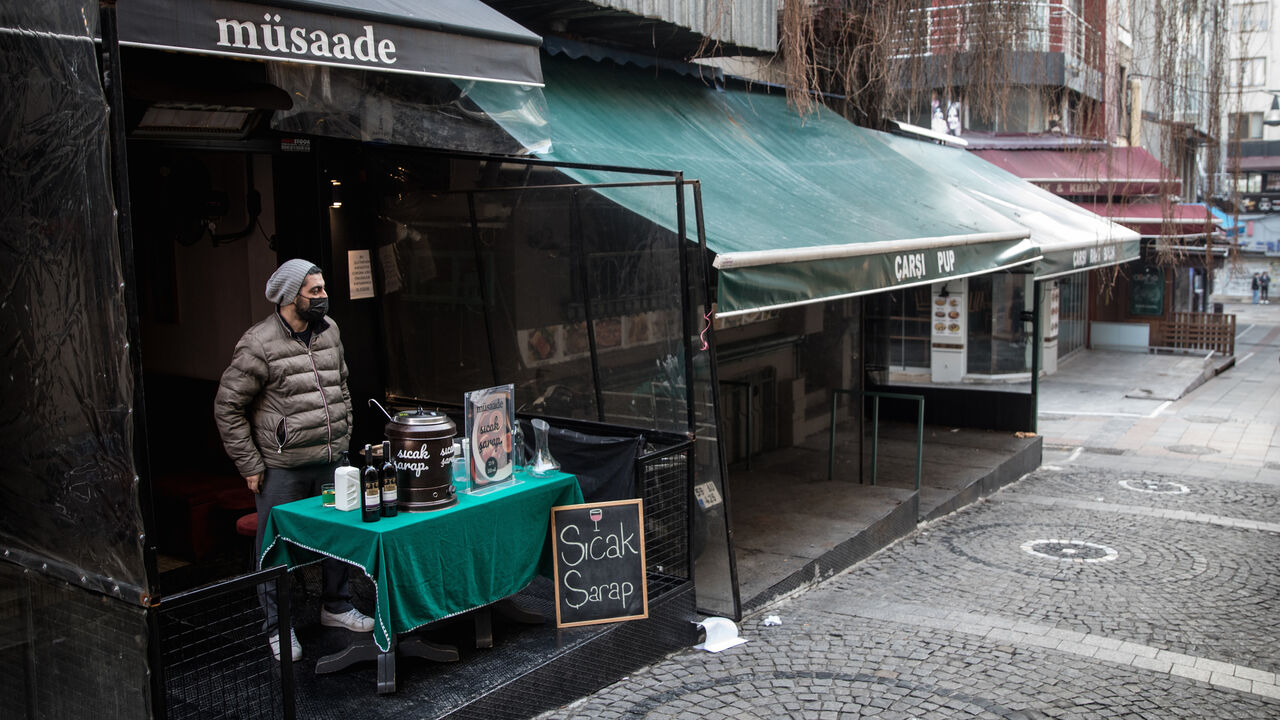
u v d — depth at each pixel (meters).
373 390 6.80
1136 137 20.53
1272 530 8.34
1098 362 22.69
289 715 3.77
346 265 6.53
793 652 5.46
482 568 4.57
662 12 7.28
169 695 4.14
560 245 5.92
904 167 9.95
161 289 7.00
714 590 5.83
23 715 3.87
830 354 9.11
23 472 3.68
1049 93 15.41
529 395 6.22
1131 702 4.89
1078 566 7.23
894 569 7.14
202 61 5.27
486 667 4.59
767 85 9.85
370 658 4.55
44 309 3.46
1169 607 6.32
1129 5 13.94
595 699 4.85
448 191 6.34
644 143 6.89
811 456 9.46
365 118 6.08
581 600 5.04
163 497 6.22
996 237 8.25
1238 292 48.00
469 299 6.38
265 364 4.44
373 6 4.45
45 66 3.29
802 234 6.11
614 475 5.35
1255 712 4.81
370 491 4.16
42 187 3.38
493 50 4.91
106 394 3.27
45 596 3.70
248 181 6.41
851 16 9.62
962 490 9.05
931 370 11.86
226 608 5.16
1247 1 13.47
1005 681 5.12
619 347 5.73
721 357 9.12
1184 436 13.62
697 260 5.32
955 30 10.48
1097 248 11.16
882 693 4.94
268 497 4.55
